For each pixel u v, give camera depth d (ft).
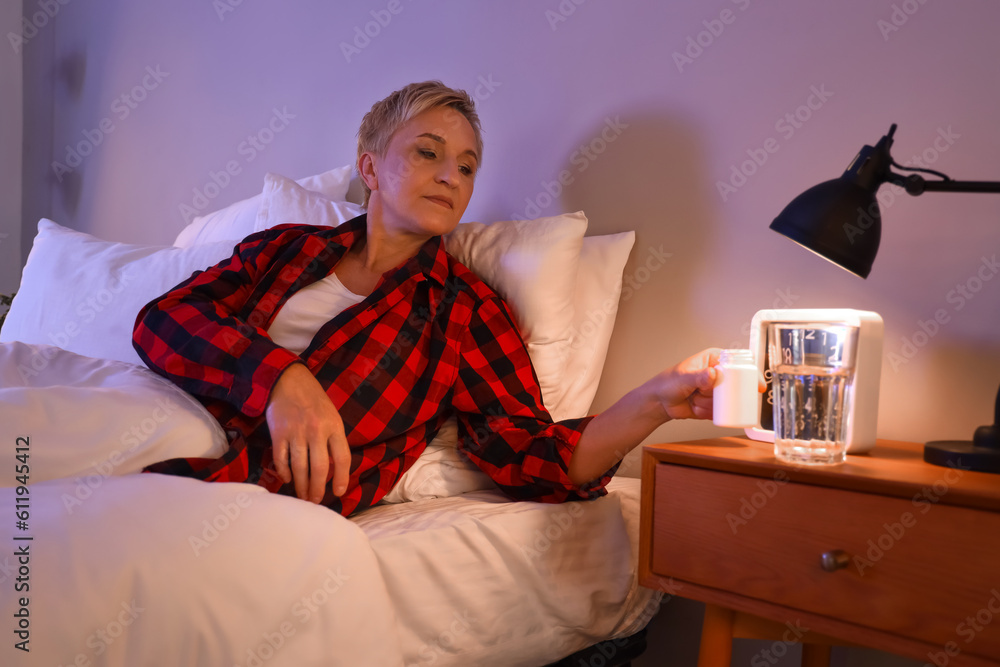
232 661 2.49
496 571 3.45
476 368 4.27
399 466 4.10
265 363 3.59
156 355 3.88
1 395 3.09
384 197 4.56
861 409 3.16
